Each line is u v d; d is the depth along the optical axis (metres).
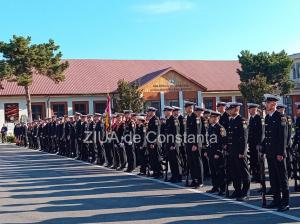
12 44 35.56
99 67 45.78
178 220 8.84
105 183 13.81
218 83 45.62
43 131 27.23
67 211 9.97
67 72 43.75
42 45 36.75
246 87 35.62
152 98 39.72
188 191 12.02
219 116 11.95
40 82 41.28
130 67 46.84
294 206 9.85
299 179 11.64
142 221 8.85
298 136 11.80
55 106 40.62
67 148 23.16
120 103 34.94
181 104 40.53
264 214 9.16
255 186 12.32
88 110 41.38
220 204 10.26
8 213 9.94
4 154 25.69
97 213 9.68
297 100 41.84
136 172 16.19
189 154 12.64
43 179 15.02
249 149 12.78
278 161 9.55
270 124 9.83
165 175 14.21
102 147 18.86
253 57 39.16
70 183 13.98
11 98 39.56
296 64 42.97
